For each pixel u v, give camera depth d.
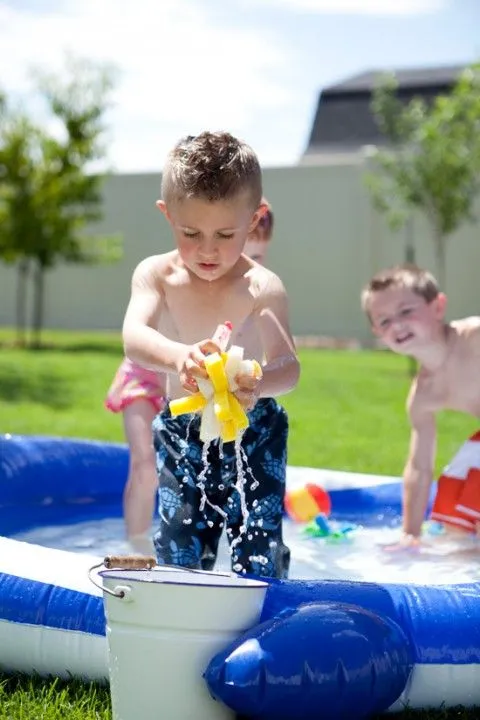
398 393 9.23
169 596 2.02
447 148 12.85
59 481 4.20
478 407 3.73
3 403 8.26
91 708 2.20
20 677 2.42
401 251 14.81
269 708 2.00
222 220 2.61
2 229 13.68
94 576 2.39
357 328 15.05
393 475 5.48
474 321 3.74
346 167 14.89
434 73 23.05
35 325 14.70
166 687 2.05
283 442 2.84
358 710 2.06
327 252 15.11
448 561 3.35
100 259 14.28
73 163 13.70
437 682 2.24
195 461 2.77
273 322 2.84
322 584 2.33
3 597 2.44
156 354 2.57
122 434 6.85
